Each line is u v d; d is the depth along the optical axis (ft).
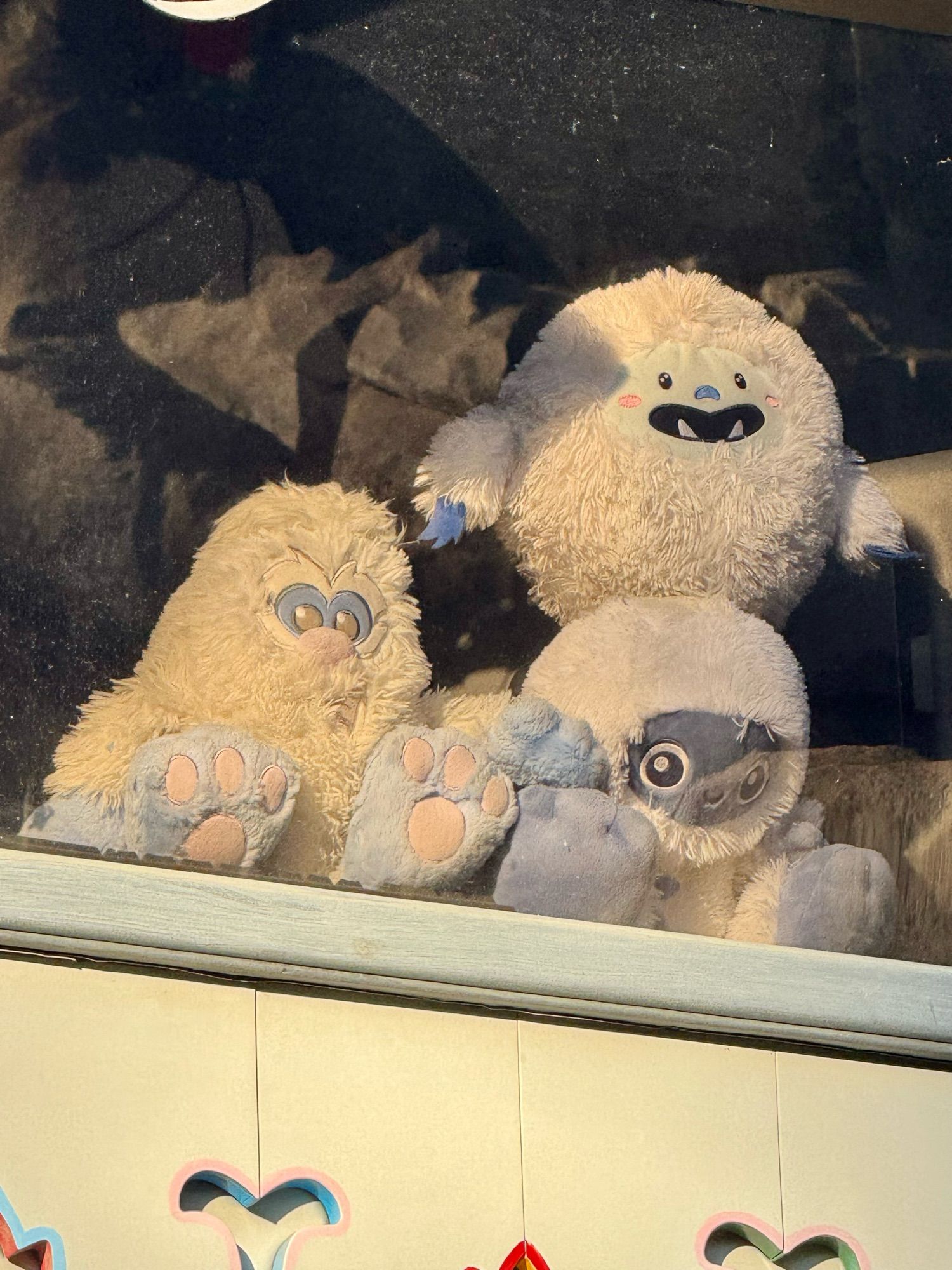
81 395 5.43
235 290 5.68
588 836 5.36
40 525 5.29
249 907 4.61
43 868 4.45
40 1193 4.25
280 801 5.06
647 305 6.15
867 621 6.14
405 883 5.17
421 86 5.90
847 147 6.33
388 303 5.88
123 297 5.53
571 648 5.81
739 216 6.27
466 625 5.82
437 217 5.95
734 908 5.68
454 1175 4.62
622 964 4.94
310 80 5.76
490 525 5.94
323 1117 4.55
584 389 6.00
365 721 5.43
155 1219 4.31
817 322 6.34
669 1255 4.77
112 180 5.55
